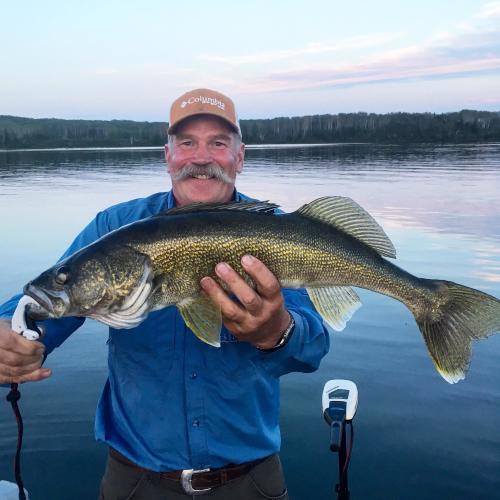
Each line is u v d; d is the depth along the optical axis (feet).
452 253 10.66
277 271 2.93
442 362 3.27
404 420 4.94
